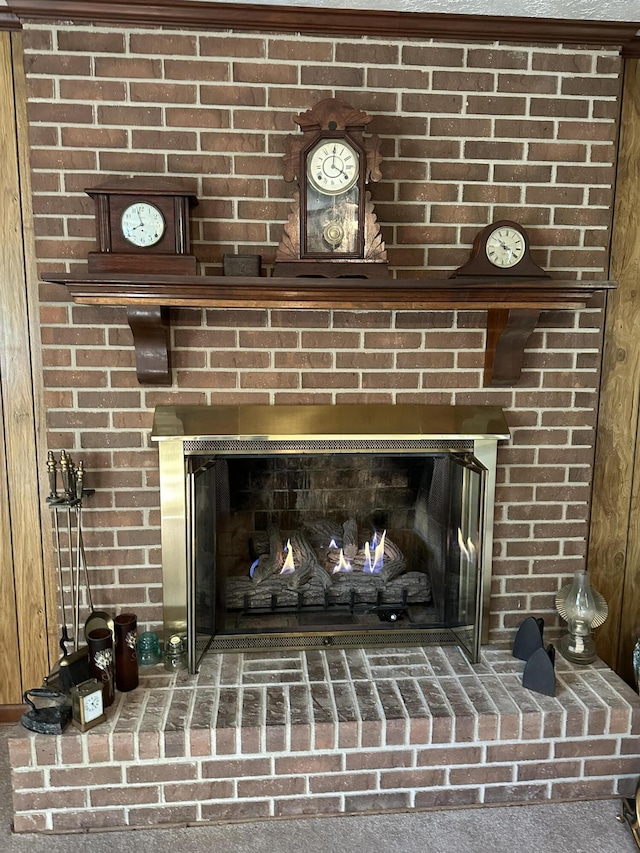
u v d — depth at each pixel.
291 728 1.68
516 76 1.92
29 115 1.80
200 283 1.65
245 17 1.78
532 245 2.01
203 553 1.92
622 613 2.37
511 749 1.77
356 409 2.00
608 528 2.31
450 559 2.06
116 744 1.65
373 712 1.74
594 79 1.95
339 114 1.74
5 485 2.12
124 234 1.74
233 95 1.85
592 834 1.70
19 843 1.64
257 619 2.09
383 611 2.13
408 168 1.93
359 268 1.80
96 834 1.67
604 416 2.25
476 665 1.98
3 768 1.97
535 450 2.10
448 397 2.05
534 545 2.14
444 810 1.77
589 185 2.00
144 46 1.80
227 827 1.70
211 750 1.67
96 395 1.93
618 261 2.18
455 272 1.88
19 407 2.10
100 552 2.00
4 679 2.21
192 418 1.94
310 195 1.78
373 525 2.16
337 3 1.75
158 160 1.86
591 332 2.07
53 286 1.87
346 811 1.75
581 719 1.77
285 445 1.97
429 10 1.79
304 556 2.11
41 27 1.77
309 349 1.98
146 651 1.96
